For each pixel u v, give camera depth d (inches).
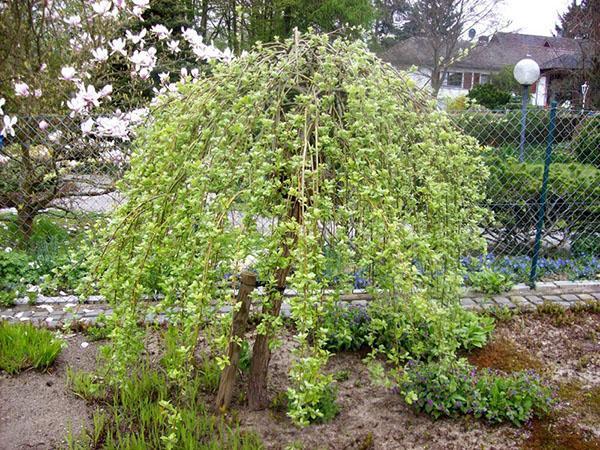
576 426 110.1
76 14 244.2
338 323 115.6
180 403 109.0
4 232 216.5
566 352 144.1
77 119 206.4
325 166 80.3
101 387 115.0
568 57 911.0
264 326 83.7
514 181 220.5
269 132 84.9
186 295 85.4
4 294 169.0
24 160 206.8
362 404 113.7
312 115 83.0
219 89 84.0
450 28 747.4
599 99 566.9
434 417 109.0
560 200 226.4
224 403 105.7
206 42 581.6
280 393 114.0
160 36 206.7
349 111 86.6
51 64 243.4
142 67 213.8
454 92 975.6
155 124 95.6
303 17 615.5
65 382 120.0
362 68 90.4
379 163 81.4
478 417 109.2
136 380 112.4
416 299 79.9
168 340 123.2
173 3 490.9
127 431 102.3
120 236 89.3
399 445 100.8
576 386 126.6
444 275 94.9
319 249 75.2
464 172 102.6
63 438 101.2
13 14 223.9
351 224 85.7
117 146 202.8
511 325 159.5
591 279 204.7
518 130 242.5
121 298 90.7
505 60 1066.7
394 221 77.7
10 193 211.5
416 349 92.7
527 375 120.5
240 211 83.6
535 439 105.2
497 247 228.7
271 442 99.1
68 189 216.2
